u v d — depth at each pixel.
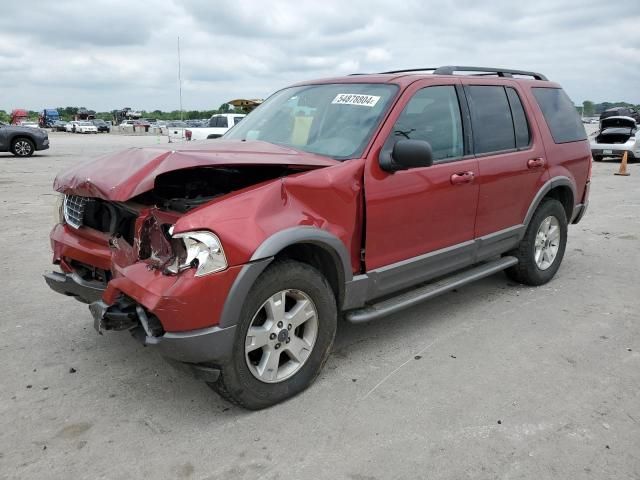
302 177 3.20
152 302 2.76
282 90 4.80
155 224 2.96
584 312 4.78
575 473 2.67
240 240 2.84
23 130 19.92
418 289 4.12
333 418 3.12
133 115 73.69
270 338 3.13
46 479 2.61
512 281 5.57
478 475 2.65
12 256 6.25
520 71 5.31
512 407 3.25
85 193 3.24
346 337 4.21
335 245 3.29
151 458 2.77
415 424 3.06
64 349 3.94
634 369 3.74
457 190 4.12
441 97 4.16
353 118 3.83
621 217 9.30
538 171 4.99
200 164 2.93
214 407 3.24
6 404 3.23
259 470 2.68
